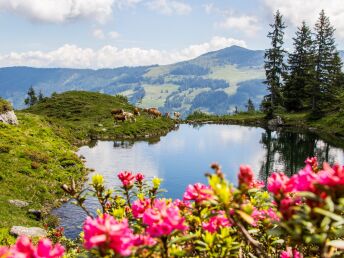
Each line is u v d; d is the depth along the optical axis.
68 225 23.33
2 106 53.16
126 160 44.81
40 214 24.33
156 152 50.44
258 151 50.62
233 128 81.44
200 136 67.88
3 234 18.78
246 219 2.91
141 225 4.14
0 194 26.39
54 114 88.19
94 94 108.62
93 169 39.53
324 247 2.82
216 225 4.03
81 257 3.60
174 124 88.50
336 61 105.62
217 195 3.01
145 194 5.60
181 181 34.94
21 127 53.59
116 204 5.84
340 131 68.12
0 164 32.53
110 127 71.00
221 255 3.73
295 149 51.81
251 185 4.68
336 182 2.60
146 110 93.19
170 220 3.06
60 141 53.28
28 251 2.67
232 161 43.94
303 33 101.50
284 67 90.94
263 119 91.19
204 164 42.44
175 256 3.59
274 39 90.44
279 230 3.09
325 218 2.69
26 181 30.19
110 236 2.69
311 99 92.00
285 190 2.99
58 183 32.22
